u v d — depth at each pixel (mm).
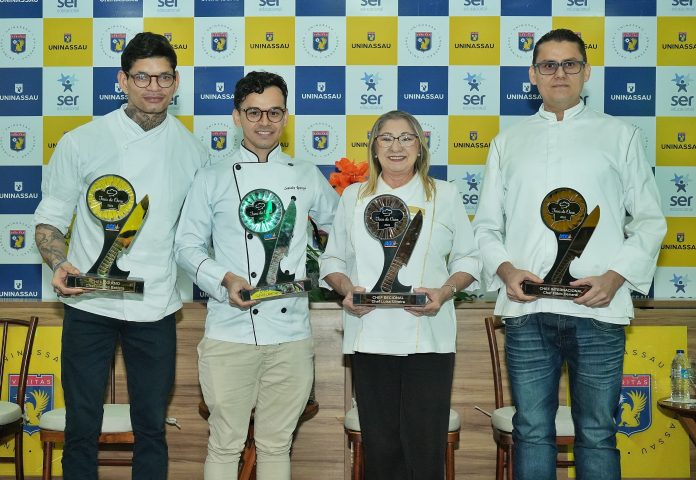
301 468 3252
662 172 3721
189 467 3295
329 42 3754
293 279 2502
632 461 3270
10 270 3744
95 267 2465
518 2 3730
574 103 2459
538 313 2383
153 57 2504
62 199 2588
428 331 2332
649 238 2346
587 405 2346
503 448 2936
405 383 2340
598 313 2320
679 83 3719
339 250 2492
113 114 2617
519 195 2432
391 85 3758
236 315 2473
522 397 2412
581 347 2348
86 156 2561
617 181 2395
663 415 3266
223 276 2422
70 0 3740
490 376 3287
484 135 3758
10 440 3359
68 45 3746
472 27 3744
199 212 2545
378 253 2379
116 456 3391
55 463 3354
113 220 2480
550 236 2369
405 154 2354
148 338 2578
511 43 3736
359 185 2494
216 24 3738
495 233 2547
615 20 3713
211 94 3746
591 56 3725
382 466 2318
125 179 2502
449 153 3762
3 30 3742
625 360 3271
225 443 2469
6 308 3346
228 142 3754
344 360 3238
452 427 2857
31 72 3752
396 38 3750
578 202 2336
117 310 2535
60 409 2975
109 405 3025
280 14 3744
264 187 2520
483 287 3693
